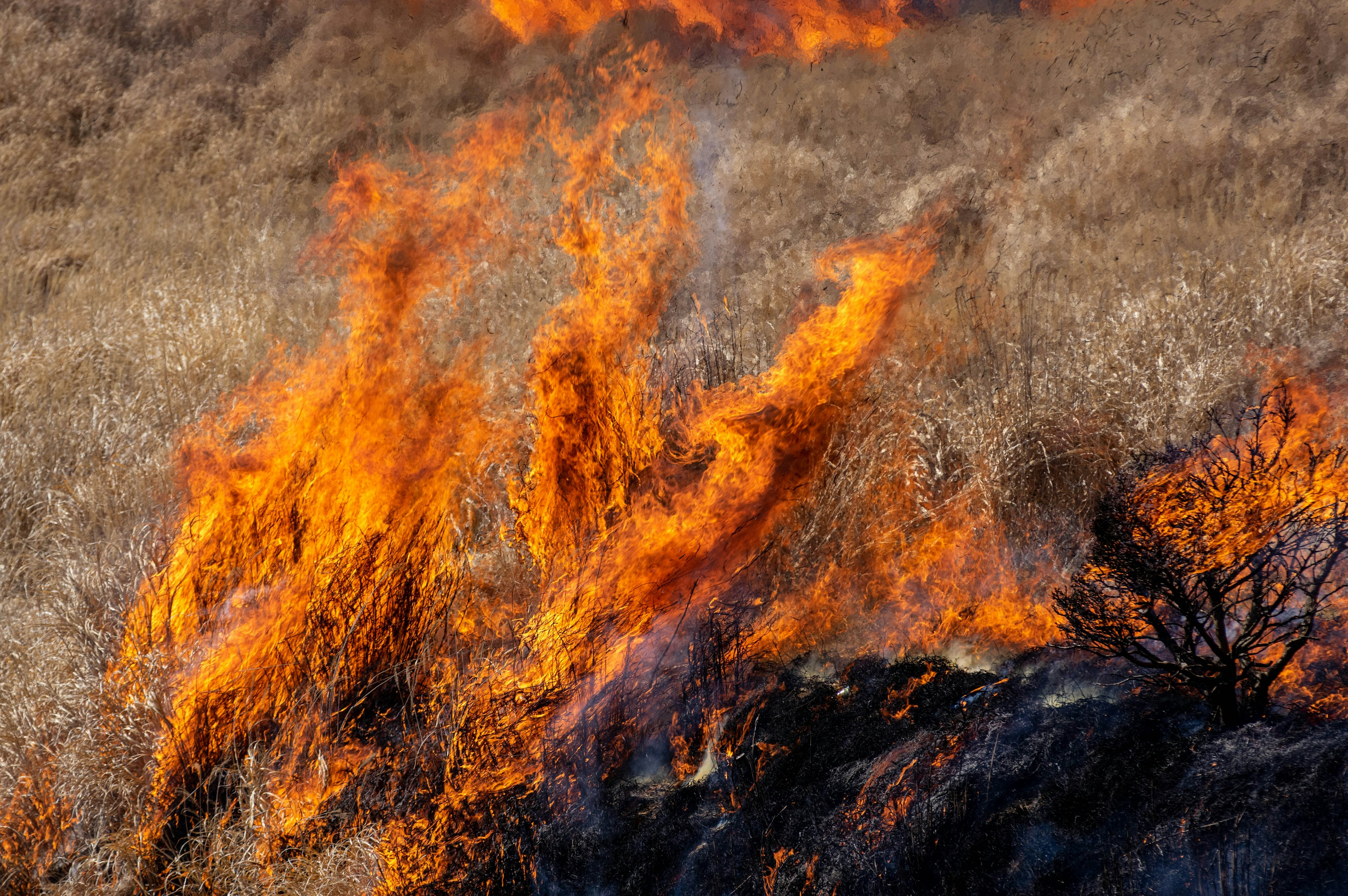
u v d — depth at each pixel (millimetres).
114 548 5098
